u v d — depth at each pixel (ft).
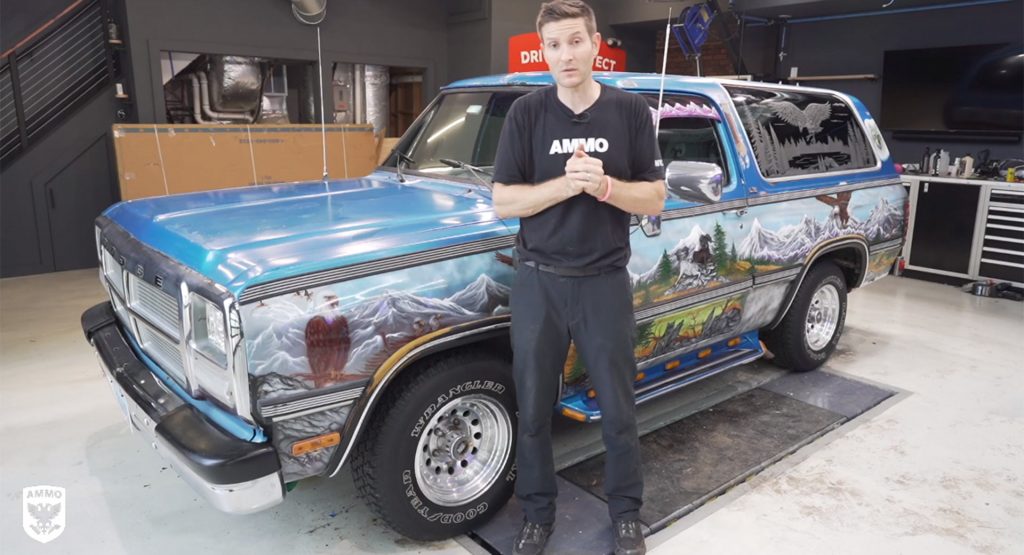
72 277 22.59
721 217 10.28
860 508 9.03
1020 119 22.31
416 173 10.55
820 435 11.11
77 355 14.73
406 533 7.75
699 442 10.75
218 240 6.99
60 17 23.41
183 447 6.37
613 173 6.79
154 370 7.99
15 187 22.48
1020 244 20.65
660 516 8.69
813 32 27.48
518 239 7.31
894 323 17.80
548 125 6.81
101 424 11.39
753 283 11.09
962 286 22.06
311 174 22.44
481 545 8.18
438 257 7.28
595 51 6.55
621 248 7.12
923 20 24.50
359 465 7.49
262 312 6.13
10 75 22.22
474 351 7.87
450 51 30.48
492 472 8.30
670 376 10.57
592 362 7.22
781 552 8.09
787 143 12.03
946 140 24.64
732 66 27.73
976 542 8.33
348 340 6.62
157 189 19.86
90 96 23.27
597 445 10.62
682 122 10.19
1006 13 22.53
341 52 26.99
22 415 11.69
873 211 13.55
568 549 7.98
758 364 14.43
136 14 22.21
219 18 23.77
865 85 26.40
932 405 12.39
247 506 6.36
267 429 6.48
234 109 25.54
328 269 6.55
